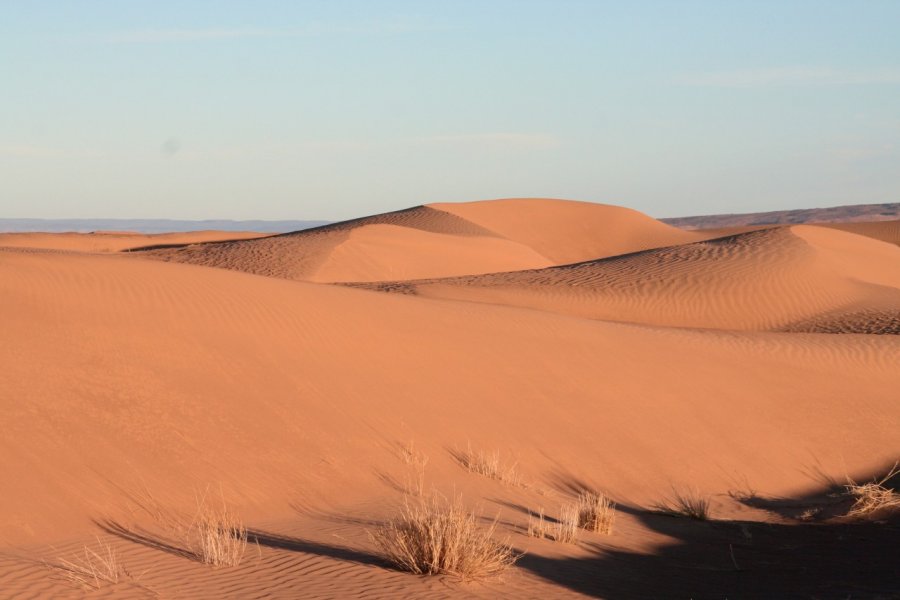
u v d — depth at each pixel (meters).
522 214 102.50
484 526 10.53
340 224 94.31
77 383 12.21
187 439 11.76
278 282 19.11
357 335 17.14
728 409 18.91
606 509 12.03
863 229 128.12
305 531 9.74
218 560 8.30
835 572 9.92
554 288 42.25
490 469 13.45
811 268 44.22
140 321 14.63
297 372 14.84
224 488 10.84
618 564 9.88
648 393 18.62
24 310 13.80
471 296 38.28
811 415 19.67
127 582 7.50
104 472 10.36
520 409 16.27
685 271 43.97
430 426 14.55
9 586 7.09
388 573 8.27
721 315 39.34
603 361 19.89
